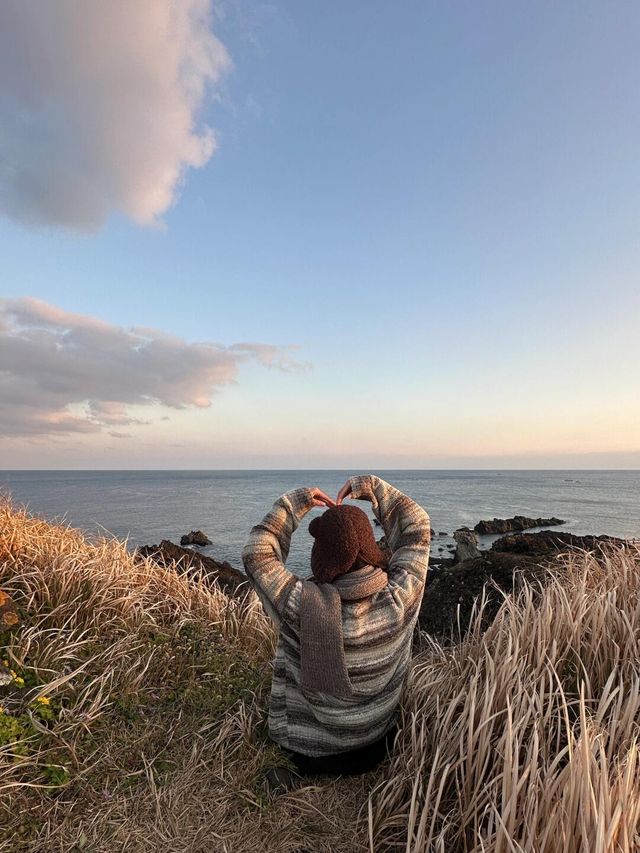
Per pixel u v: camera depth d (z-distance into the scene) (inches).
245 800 91.5
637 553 178.1
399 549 98.9
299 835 85.4
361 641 85.7
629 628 114.3
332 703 87.7
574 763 71.6
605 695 87.7
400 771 94.4
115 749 103.0
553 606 133.4
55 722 105.3
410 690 113.8
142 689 121.8
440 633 214.5
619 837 65.9
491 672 98.7
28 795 88.5
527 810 70.1
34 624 133.4
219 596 185.3
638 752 79.0
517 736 85.0
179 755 103.6
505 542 355.6
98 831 83.8
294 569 478.0
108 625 143.7
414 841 81.8
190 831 85.1
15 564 151.9
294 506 101.7
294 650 90.9
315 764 95.0
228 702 121.1
